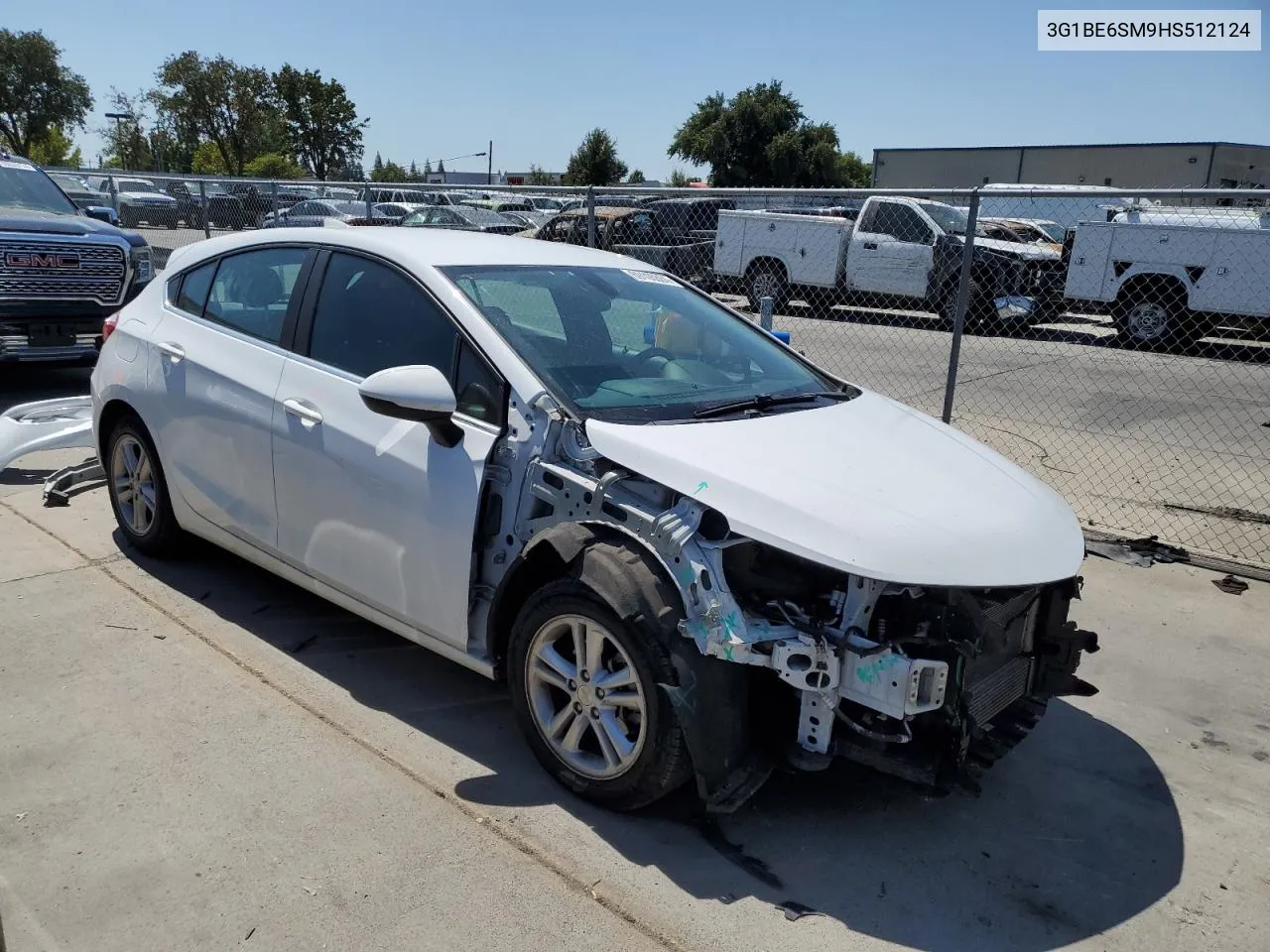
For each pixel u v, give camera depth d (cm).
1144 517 673
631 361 377
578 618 309
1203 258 1320
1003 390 1133
